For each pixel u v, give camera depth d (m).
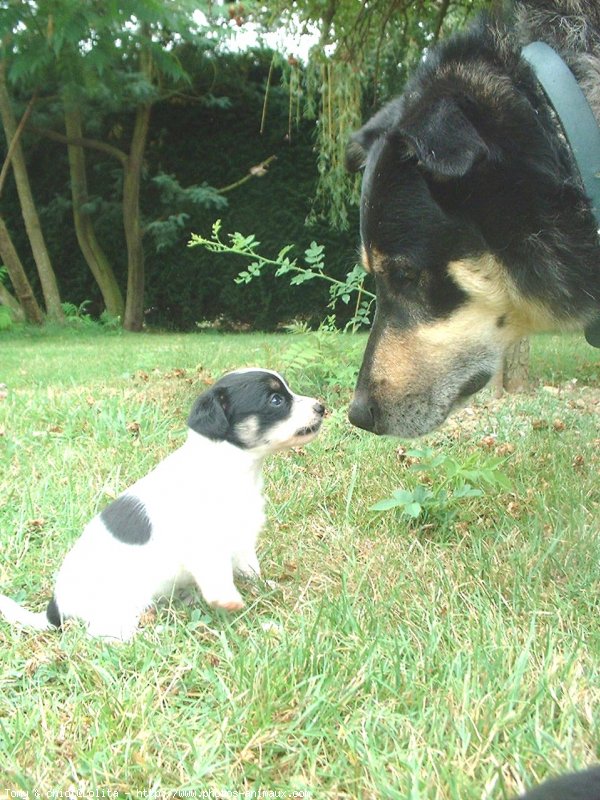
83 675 0.54
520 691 0.50
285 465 0.95
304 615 0.61
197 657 0.55
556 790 0.31
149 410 1.18
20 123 3.46
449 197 0.67
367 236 0.71
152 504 0.61
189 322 4.00
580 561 0.69
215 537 0.60
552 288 0.68
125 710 0.49
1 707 0.51
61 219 3.93
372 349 0.76
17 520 0.78
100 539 0.61
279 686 0.51
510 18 0.69
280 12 1.72
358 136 0.76
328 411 1.17
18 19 2.26
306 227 3.78
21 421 1.15
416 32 1.82
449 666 0.52
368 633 0.58
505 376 1.43
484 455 0.97
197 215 3.87
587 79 0.65
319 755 0.46
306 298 3.85
